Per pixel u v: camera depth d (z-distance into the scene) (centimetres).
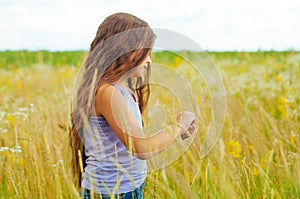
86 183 263
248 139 421
